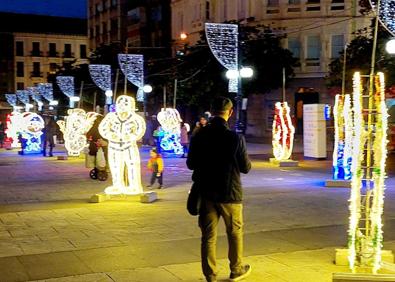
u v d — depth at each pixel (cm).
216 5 4794
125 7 7175
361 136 708
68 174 1931
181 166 2178
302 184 1563
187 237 909
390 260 741
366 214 727
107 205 1241
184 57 4034
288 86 4222
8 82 9238
